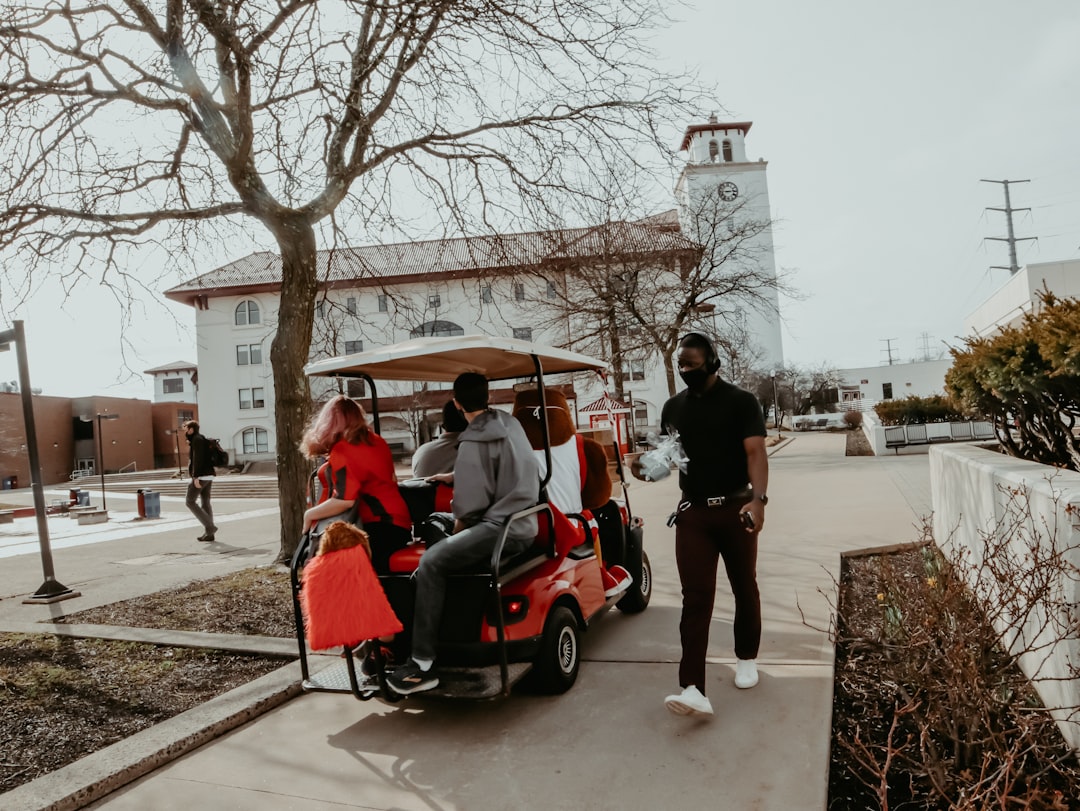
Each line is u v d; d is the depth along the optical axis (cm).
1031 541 339
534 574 408
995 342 581
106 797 322
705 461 365
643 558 588
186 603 709
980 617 345
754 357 4903
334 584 329
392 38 729
